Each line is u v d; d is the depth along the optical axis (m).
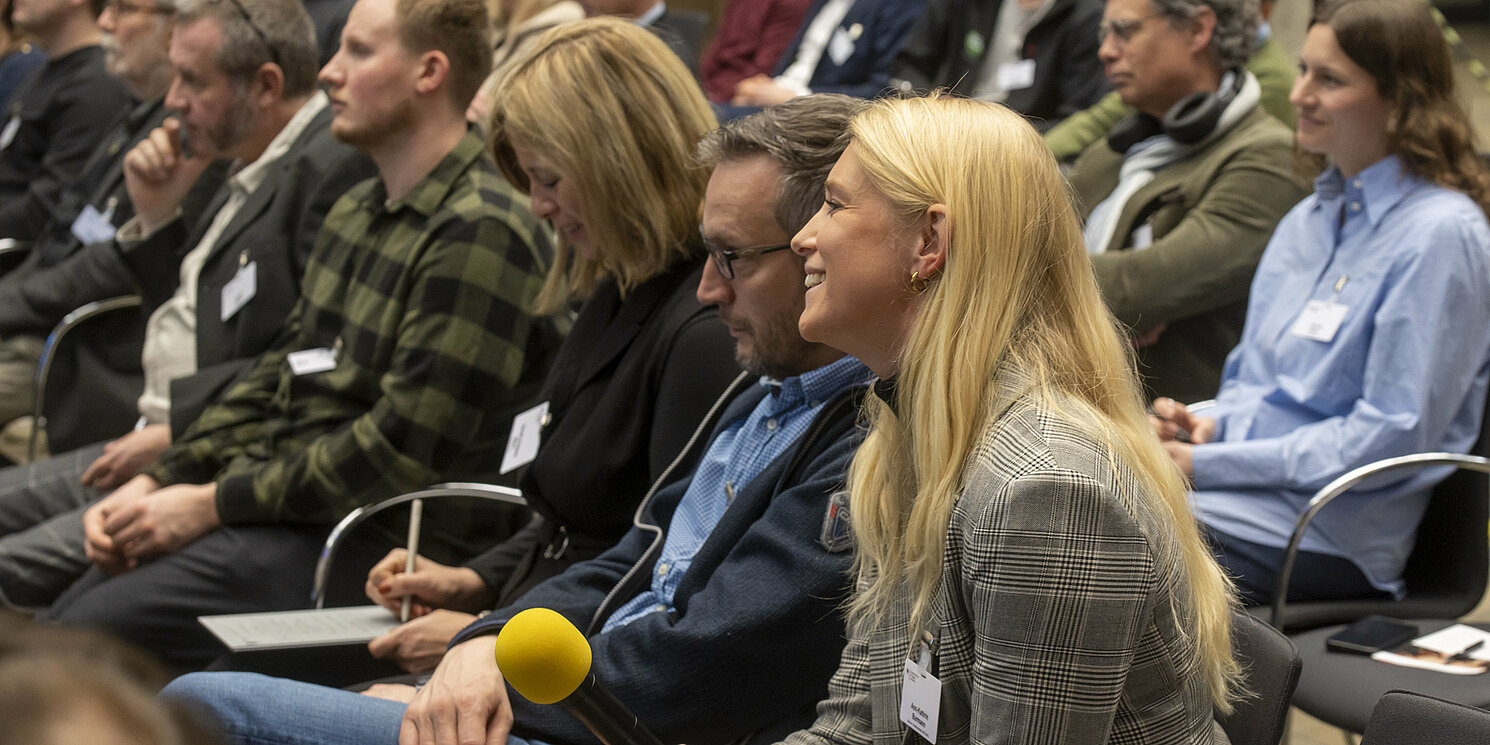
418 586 2.15
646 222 1.94
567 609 1.71
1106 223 3.07
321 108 3.26
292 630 2.08
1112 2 3.10
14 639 0.26
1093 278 1.13
